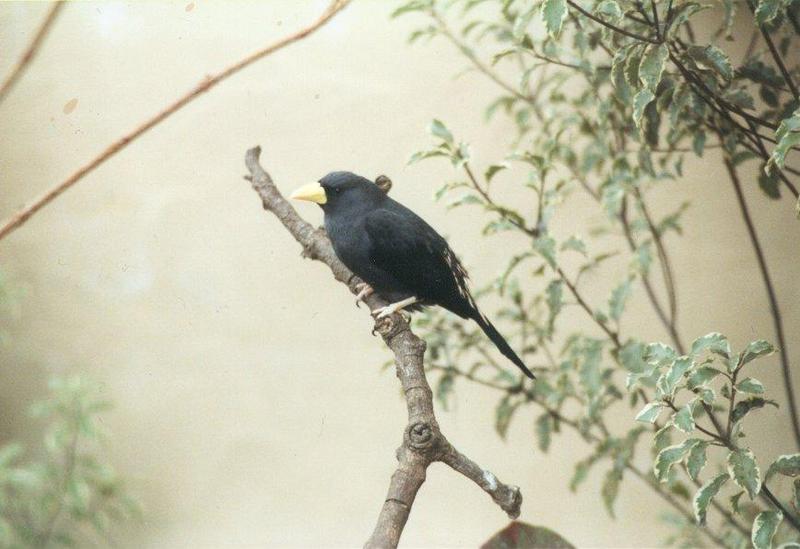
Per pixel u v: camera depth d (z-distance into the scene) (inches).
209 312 406.6
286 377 401.4
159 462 406.3
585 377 251.0
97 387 410.0
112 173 409.4
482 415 375.2
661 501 368.8
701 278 362.9
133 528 402.0
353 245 233.8
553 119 281.3
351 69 386.3
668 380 171.2
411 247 231.6
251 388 403.5
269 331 402.9
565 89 336.8
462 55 373.1
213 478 404.2
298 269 401.7
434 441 128.6
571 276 364.5
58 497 362.6
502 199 369.1
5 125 411.5
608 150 266.4
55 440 349.7
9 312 418.3
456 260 245.4
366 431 396.2
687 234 363.6
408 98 380.5
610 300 256.7
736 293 360.5
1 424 416.5
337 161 386.0
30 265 418.6
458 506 387.5
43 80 408.5
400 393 308.2
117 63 404.5
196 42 398.3
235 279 404.2
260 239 402.6
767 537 167.8
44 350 417.1
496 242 370.6
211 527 399.9
